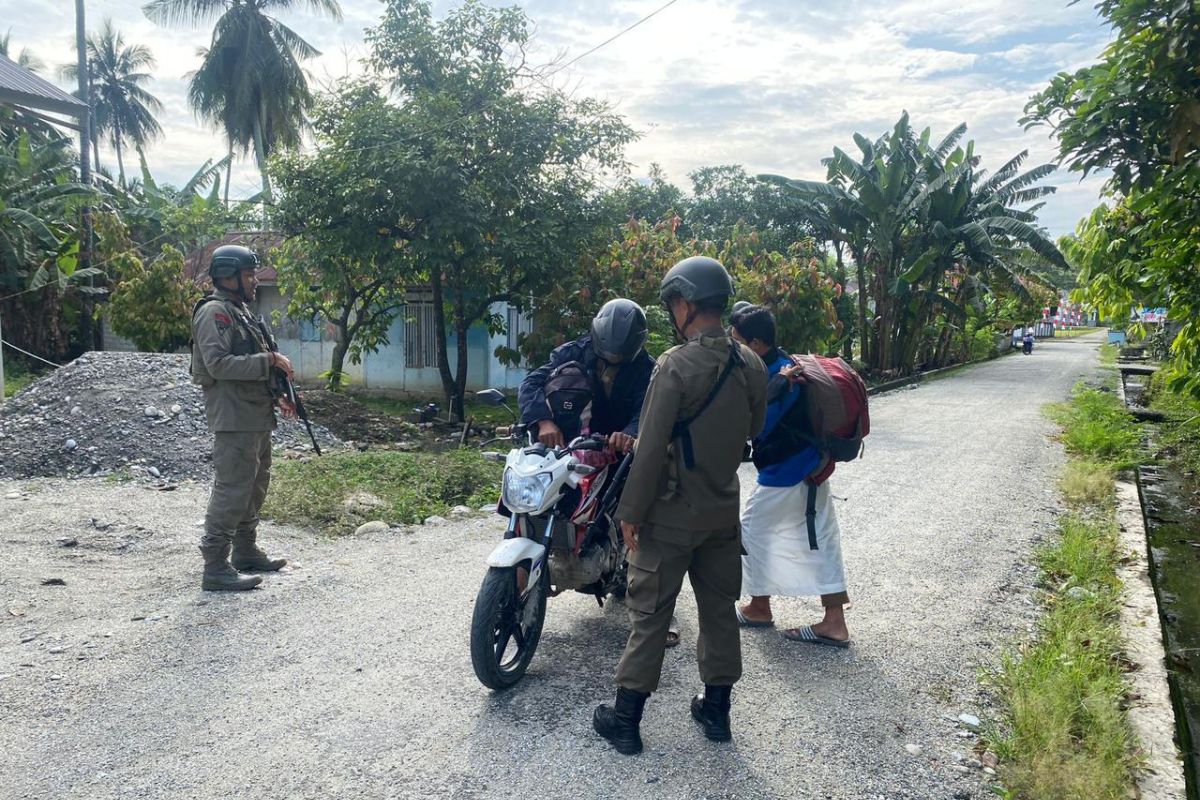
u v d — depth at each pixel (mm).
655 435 2801
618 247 12430
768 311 3932
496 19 12648
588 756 2961
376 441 10688
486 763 2895
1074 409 14023
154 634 3971
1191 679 4148
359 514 6352
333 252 12102
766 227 28234
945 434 11570
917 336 25250
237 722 3139
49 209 18203
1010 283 23375
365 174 11484
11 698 3289
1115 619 4395
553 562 3688
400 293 14914
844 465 8914
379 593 4645
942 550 5680
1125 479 8359
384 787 2732
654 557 2924
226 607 4367
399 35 12648
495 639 3393
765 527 4055
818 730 3197
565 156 12406
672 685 3582
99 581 4785
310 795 2676
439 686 3484
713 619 3051
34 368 17859
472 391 16391
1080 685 3445
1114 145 5500
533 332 12211
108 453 7742
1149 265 7426
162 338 16969
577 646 3965
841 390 3840
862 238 23422
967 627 4297
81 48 18375
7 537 5547
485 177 11930
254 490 4930
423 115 11672
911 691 3551
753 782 2834
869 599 4695
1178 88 5137
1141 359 30422
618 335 3645
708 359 2871
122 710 3215
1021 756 2986
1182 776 2924
